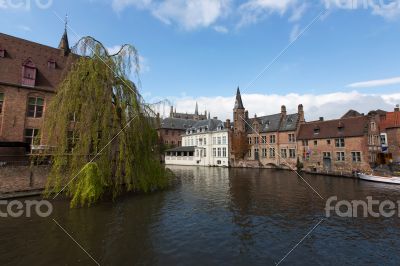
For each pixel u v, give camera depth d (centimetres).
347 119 3384
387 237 983
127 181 1389
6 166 1476
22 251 808
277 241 937
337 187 2133
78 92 1295
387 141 3516
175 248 861
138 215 1203
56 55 2319
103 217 1153
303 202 1546
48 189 1333
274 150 4278
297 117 4025
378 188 2078
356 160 3114
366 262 785
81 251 818
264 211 1332
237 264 761
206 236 972
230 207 1408
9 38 2047
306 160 3731
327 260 795
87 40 1370
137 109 1458
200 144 5278
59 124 1261
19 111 1909
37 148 1352
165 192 1780
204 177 2880
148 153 1598
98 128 1298
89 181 1198
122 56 1447
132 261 764
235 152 4659
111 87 1366
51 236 928
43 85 2044
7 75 1886
